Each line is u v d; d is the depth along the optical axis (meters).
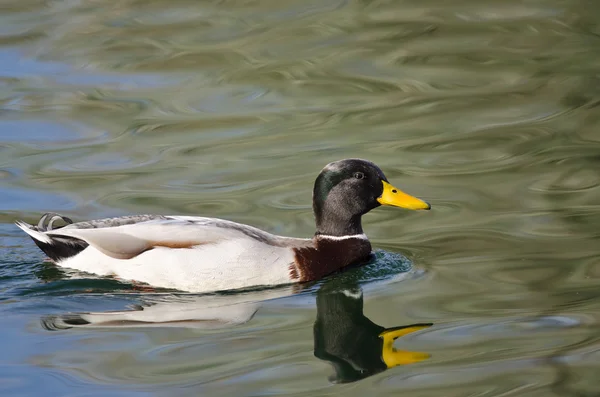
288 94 18.62
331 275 12.30
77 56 20.27
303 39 20.73
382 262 12.69
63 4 22.53
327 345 10.14
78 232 11.95
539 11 21.64
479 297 11.39
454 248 12.98
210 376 9.36
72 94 18.66
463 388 9.12
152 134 17.14
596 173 15.17
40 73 19.53
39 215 14.00
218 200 14.58
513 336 10.23
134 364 9.62
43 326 10.64
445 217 13.95
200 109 18.08
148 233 11.94
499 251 12.76
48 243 12.24
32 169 15.73
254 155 16.23
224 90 18.81
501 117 17.45
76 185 15.12
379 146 16.44
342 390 9.12
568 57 19.58
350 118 17.61
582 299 11.16
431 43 20.42
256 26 21.39
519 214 13.90
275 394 9.02
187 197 14.66
